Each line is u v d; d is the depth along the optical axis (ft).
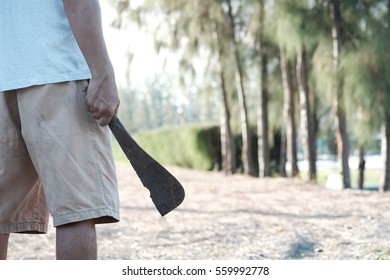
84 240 8.88
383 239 22.44
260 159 73.05
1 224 9.81
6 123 9.39
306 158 62.28
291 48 55.21
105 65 8.93
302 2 54.80
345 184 53.88
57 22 9.20
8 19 9.28
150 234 25.95
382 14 52.13
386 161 59.88
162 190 9.05
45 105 8.93
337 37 52.13
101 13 9.14
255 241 23.76
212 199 42.19
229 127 77.05
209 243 23.70
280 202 38.93
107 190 9.07
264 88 71.56
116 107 9.02
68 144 8.86
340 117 53.26
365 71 49.55
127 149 9.04
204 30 68.95
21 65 9.05
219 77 73.56
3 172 9.53
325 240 23.21
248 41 70.33
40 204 10.18
